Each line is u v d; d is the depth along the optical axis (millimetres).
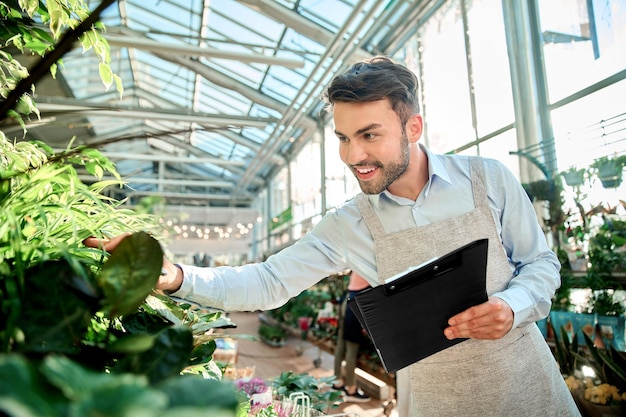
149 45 6938
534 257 1304
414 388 1306
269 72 10961
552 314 3406
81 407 268
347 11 7930
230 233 15852
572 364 3203
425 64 7023
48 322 490
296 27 8547
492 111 5516
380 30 7938
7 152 818
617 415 2789
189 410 280
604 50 3986
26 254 581
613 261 3145
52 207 673
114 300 496
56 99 9438
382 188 1186
